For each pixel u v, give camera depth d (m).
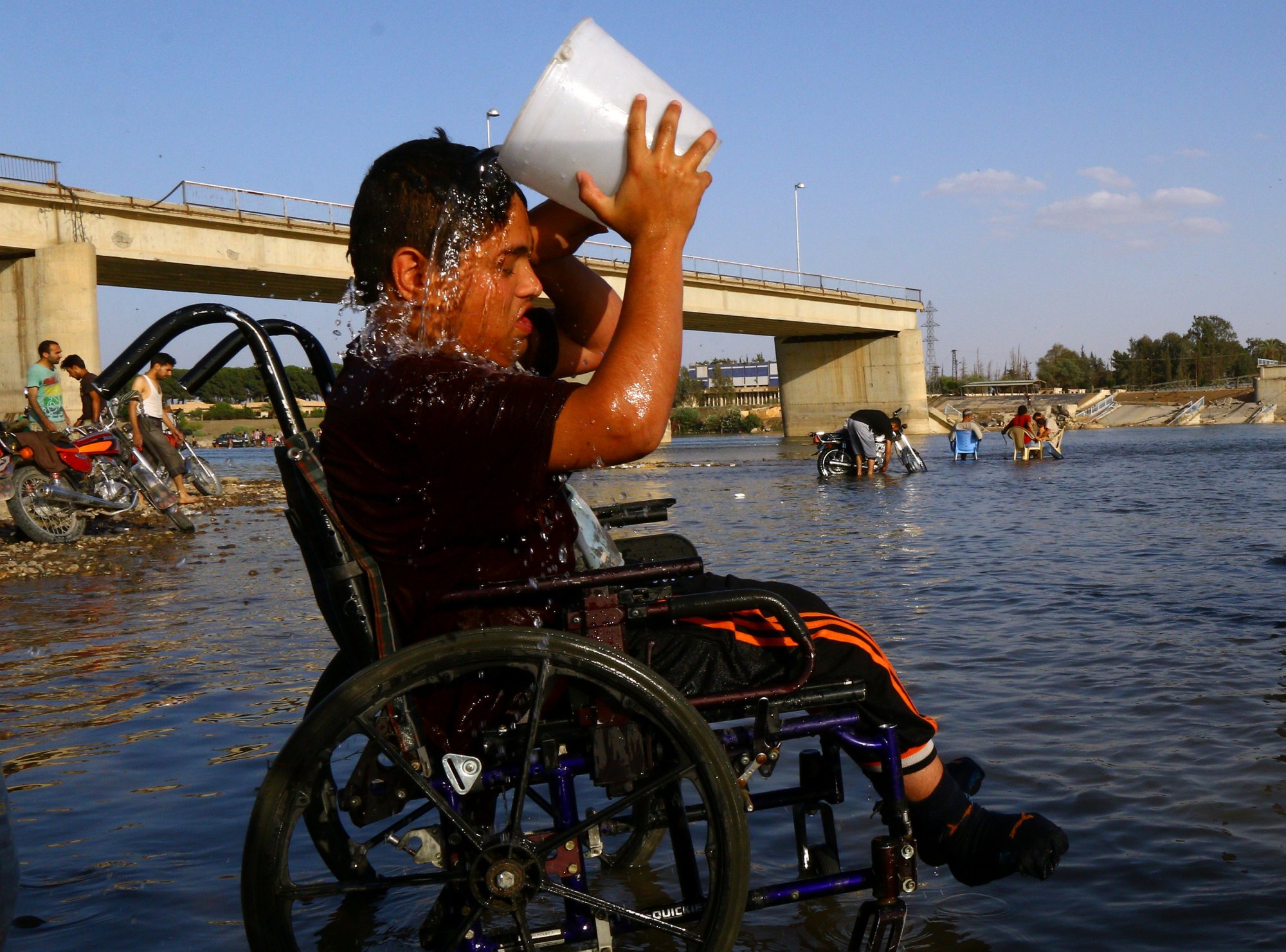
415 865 2.69
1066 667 4.51
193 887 2.54
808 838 2.71
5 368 27.12
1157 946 2.12
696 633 2.07
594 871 2.63
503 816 2.95
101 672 4.77
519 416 1.77
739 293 48.62
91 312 26.80
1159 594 6.24
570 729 1.92
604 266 18.91
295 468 1.92
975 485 17.62
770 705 1.96
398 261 1.95
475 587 1.90
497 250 1.98
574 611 1.91
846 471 20.92
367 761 1.95
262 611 6.35
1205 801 2.91
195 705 4.20
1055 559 7.98
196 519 12.78
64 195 26.98
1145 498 13.86
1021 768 3.23
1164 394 100.44
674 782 1.89
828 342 59.97
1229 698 3.93
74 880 2.59
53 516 10.27
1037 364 135.00
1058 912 2.29
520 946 1.92
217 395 97.06
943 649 4.92
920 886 2.46
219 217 29.83
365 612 1.92
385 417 1.82
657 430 1.79
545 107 1.84
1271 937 2.14
